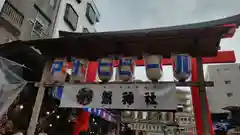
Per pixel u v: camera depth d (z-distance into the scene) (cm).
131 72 591
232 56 692
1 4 1123
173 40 559
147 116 1518
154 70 559
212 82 518
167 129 1442
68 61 704
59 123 1063
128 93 561
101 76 603
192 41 558
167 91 535
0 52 763
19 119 888
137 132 1639
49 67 676
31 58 825
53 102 987
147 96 543
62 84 621
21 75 822
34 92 924
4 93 582
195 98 602
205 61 711
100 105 567
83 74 643
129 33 550
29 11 1446
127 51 628
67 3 1978
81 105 580
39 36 1524
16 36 1255
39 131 922
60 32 775
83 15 2277
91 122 1546
